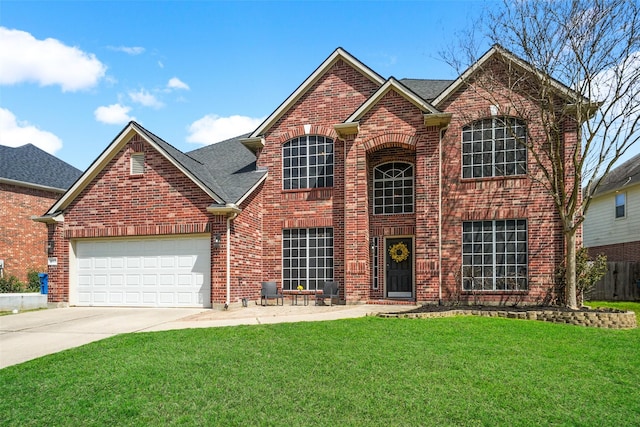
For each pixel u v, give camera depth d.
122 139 16.56
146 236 16.44
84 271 16.98
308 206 17.61
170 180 16.14
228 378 7.26
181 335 10.20
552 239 15.12
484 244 15.69
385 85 16.14
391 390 6.73
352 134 16.59
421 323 11.36
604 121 13.61
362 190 16.34
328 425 5.67
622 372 7.77
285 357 8.32
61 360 8.49
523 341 9.62
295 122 18.19
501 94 15.76
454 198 15.95
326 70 18.16
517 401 6.42
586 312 12.19
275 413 6.01
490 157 15.88
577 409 6.22
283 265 17.70
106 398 6.60
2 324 12.90
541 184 14.85
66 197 16.86
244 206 16.44
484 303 15.39
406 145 16.12
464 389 6.81
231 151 21.44
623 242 24.81
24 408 6.36
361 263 16.08
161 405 6.32
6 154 25.78
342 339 9.62
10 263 23.33
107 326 12.16
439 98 16.23
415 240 16.42
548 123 13.99
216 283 15.24
